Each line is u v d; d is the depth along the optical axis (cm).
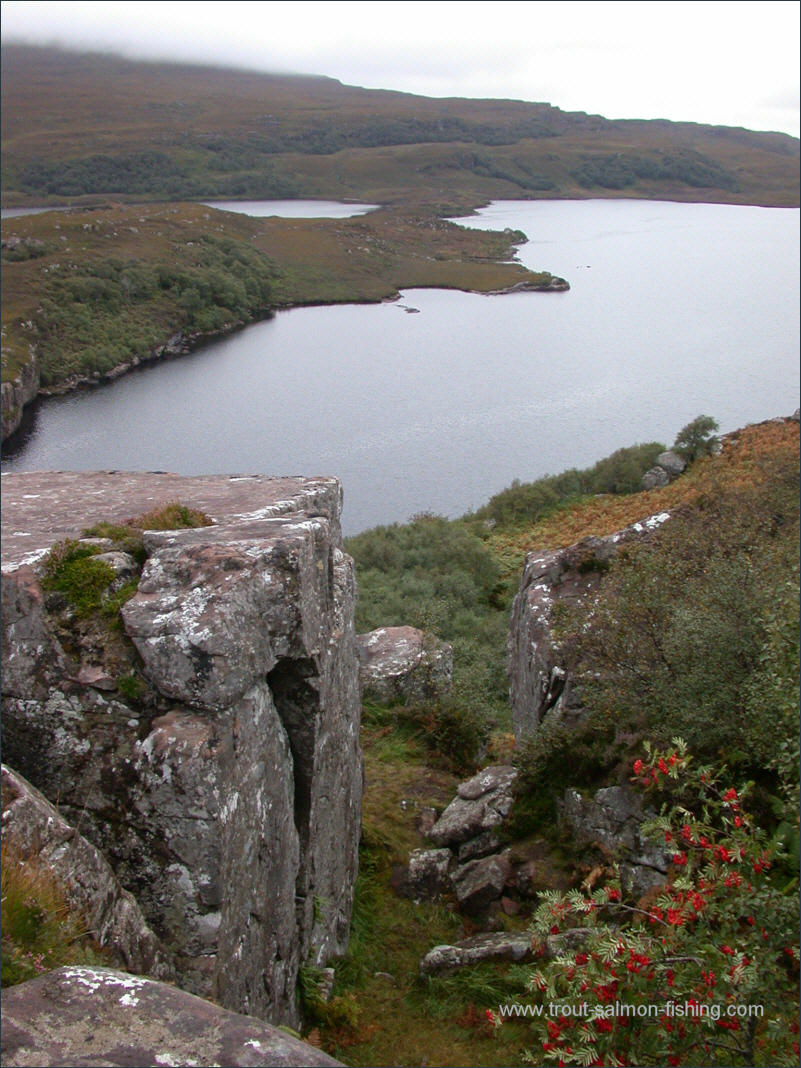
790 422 5950
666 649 1247
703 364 12275
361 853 1327
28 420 9531
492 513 5378
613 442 8581
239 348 13838
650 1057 653
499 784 1419
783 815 970
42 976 472
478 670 2617
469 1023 1002
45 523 1084
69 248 15938
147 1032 433
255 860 846
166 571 841
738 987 649
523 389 11069
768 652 1091
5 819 642
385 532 4544
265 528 943
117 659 817
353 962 1107
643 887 1085
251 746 839
